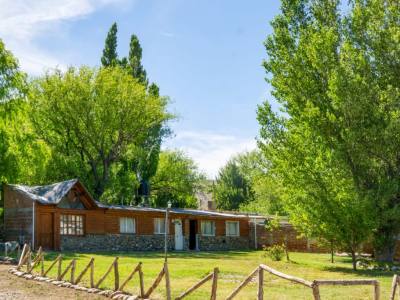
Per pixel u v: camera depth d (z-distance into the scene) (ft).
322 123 96.94
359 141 94.17
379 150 95.30
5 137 121.19
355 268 90.38
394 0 103.50
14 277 68.80
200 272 75.66
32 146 129.18
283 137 104.47
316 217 93.09
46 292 55.36
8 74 115.65
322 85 104.42
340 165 93.30
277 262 103.55
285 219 171.63
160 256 112.37
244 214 177.37
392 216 94.99
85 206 127.13
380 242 102.89
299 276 78.13
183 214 147.54
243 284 38.14
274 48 110.52
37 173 145.48
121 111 164.66
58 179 158.51
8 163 121.60
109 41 202.08
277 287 61.16
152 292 52.26
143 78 200.64
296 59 105.40
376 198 93.71
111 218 131.95
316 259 121.60
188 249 149.48
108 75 165.99
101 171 171.42
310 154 96.32
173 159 204.03
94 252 119.65
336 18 110.63
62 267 79.30
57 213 119.34
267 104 106.32
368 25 102.37
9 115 116.67
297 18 112.98
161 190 200.44
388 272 86.48
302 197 94.32
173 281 65.16
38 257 70.38
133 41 204.23
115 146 169.27
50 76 160.97
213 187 272.51
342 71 94.89
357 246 95.20
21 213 119.85
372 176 99.14
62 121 160.76
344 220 89.51
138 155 181.78
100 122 163.32
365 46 103.50
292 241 163.32
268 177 114.21
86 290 55.57
